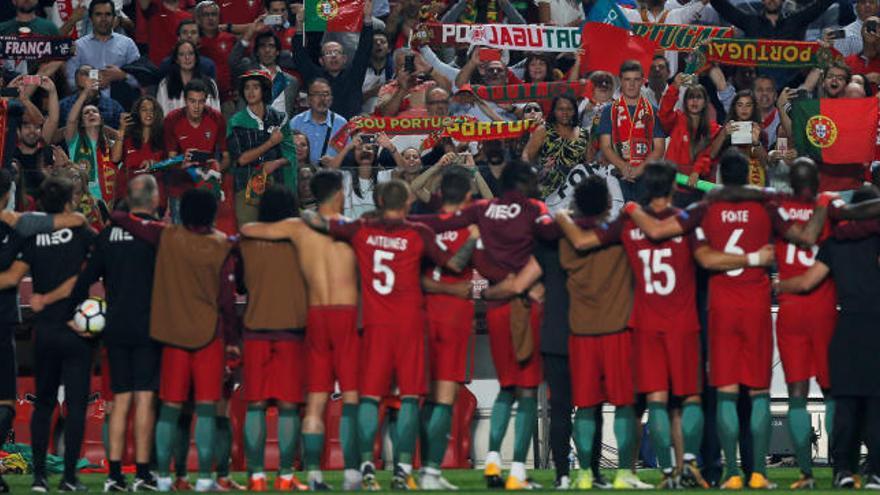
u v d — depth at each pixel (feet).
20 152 154.51
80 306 109.29
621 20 159.33
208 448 106.83
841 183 143.33
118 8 189.78
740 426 112.78
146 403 108.27
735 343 105.29
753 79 174.40
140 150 150.41
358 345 106.93
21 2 178.81
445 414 107.34
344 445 106.63
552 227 106.22
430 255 106.01
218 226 145.48
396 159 148.15
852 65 167.63
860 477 118.52
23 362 143.54
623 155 144.36
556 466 109.70
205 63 170.81
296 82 172.96
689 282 105.19
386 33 186.70
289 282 106.93
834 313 107.76
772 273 137.08
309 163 155.43
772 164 143.84
